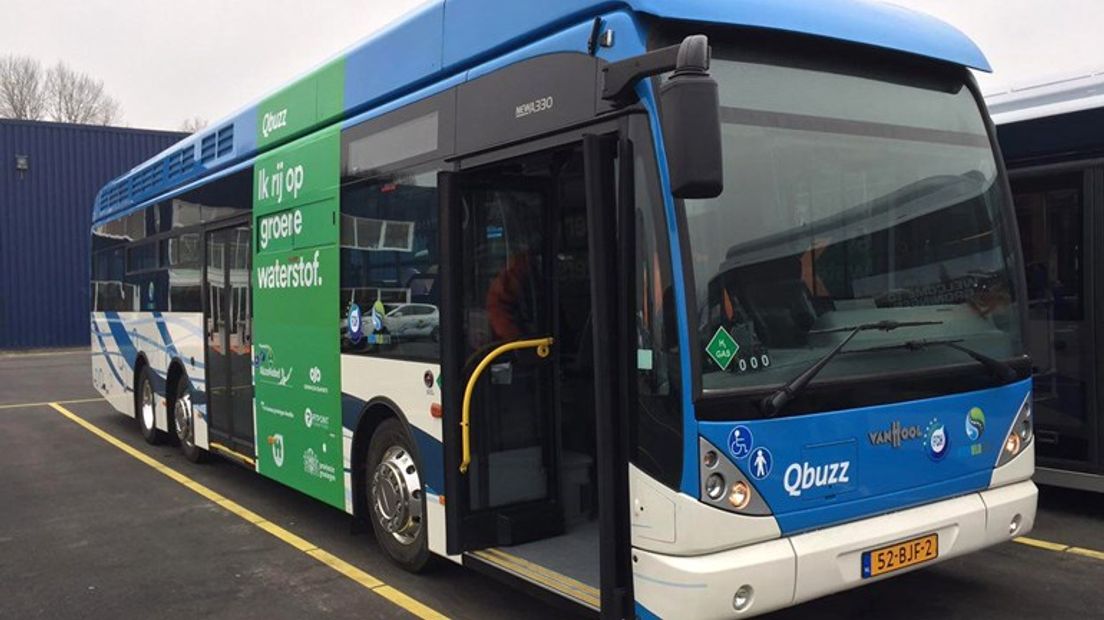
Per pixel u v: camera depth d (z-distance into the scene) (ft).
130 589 16.71
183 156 28.09
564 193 16.34
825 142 11.96
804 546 11.01
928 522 12.09
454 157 14.58
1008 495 13.14
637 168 10.96
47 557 18.89
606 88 11.16
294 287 20.27
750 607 10.62
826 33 11.81
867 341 11.85
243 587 16.69
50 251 92.48
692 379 10.46
